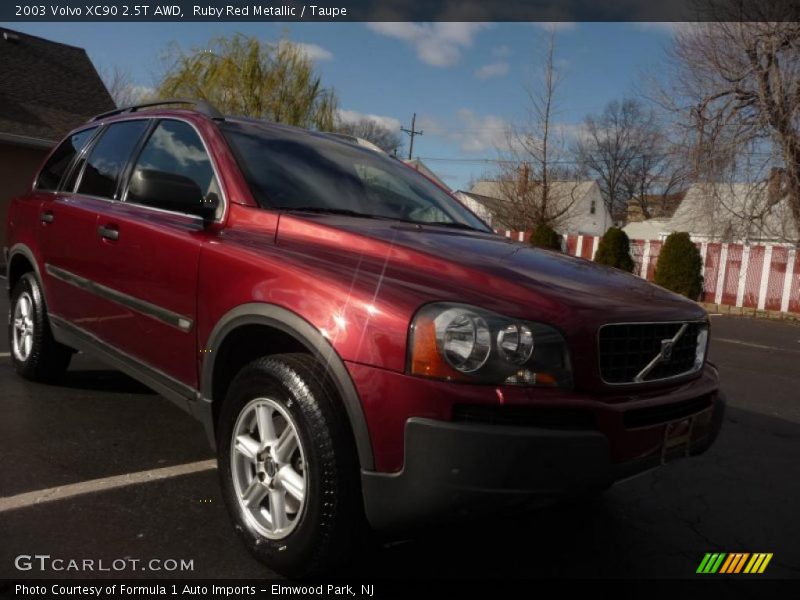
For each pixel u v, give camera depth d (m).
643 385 2.64
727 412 5.86
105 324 3.78
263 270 2.73
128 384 5.07
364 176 3.88
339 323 2.42
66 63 19.28
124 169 3.96
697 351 3.03
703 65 20.38
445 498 2.24
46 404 4.47
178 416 4.43
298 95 20.30
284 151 3.65
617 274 3.27
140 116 4.15
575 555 3.04
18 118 15.66
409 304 2.35
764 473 4.29
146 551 2.77
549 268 2.96
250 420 2.79
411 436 2.25
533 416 2.31
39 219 4.54
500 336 2.30
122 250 3.57
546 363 2.36
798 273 17.09
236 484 2.81
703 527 3.44
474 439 2.21
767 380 7.62
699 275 18.44
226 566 2.70
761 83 19.33
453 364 2.27
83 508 3.09
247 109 19.86
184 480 3.47
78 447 3.80
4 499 3.10
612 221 58.88
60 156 4.86
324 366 2.44
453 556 2.95
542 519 3.40
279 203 3.23
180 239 3.18
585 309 2.51
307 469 2.44
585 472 2.34
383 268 2.63
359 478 2.41
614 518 3.48
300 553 2.48
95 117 4.81
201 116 3.67
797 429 5.41
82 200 4.18
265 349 2.99
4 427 3.99
